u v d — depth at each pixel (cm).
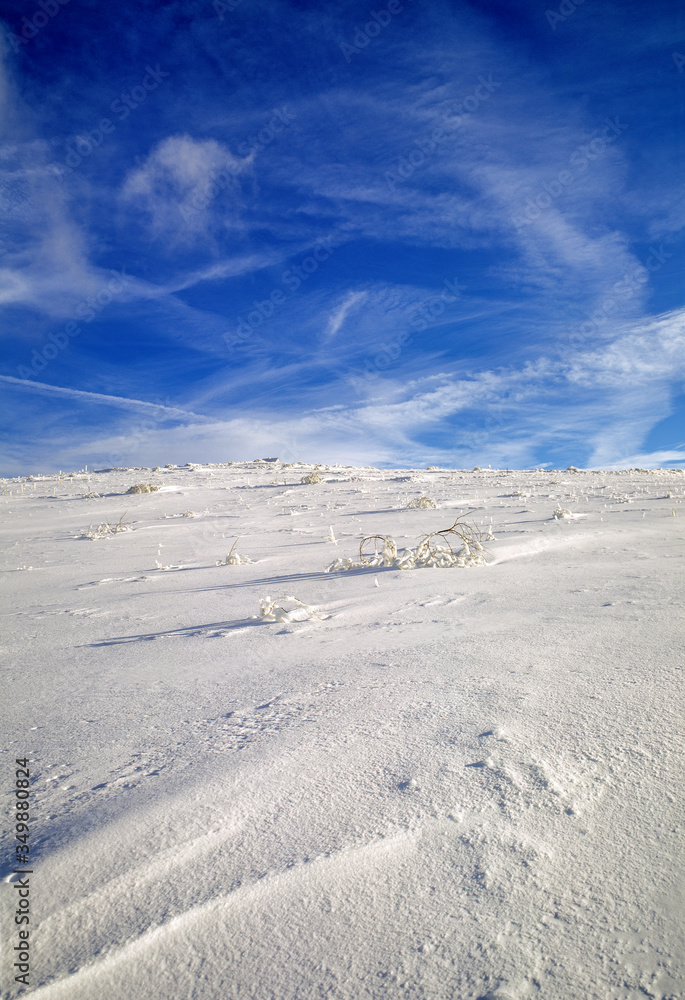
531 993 93
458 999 93
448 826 138
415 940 106
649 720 191
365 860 127
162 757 190
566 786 153
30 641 402
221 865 129
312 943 107
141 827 146
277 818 146
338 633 362
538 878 119
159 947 108
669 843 128
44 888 124
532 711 206
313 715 219
